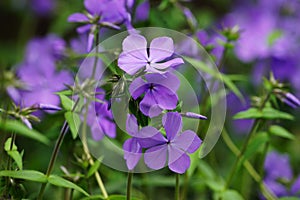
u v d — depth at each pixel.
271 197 0.56
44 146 0.61
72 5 0.75
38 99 0.55
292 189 0.59
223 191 0.54
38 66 0.65
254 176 0.56
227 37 0.54
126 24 0.47
